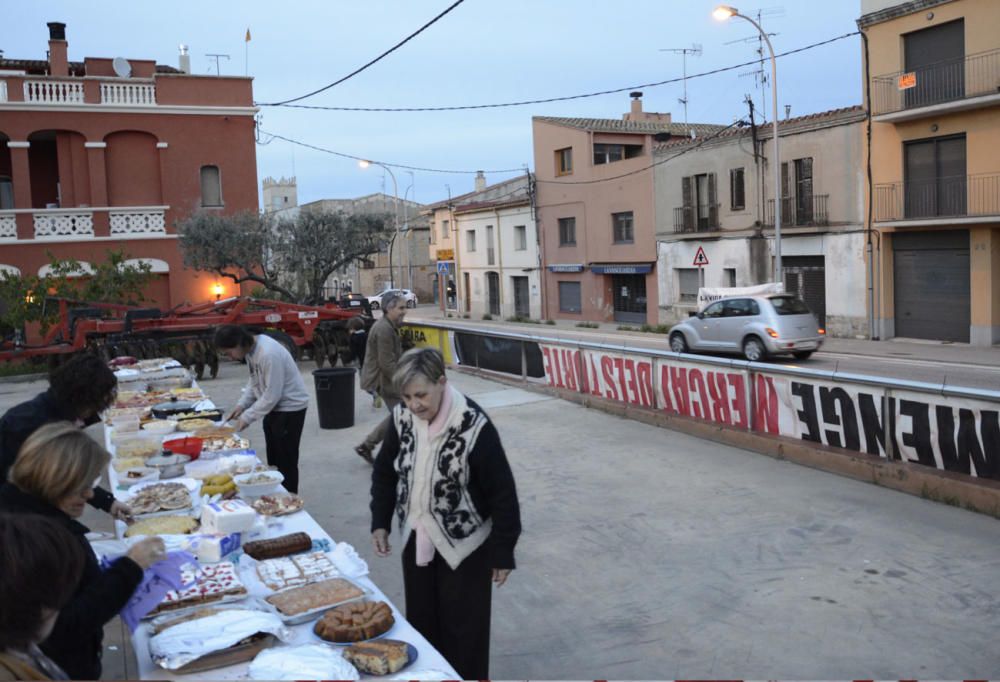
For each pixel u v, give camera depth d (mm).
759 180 27422
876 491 6910
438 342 16438
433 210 52406
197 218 21672
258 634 2764
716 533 6113
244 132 25172
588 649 4410
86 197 23859
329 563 3484
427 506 3344
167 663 2555
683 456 8422
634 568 5531
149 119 24078
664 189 31781
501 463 3338
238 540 3643
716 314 20094
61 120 23203
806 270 26484
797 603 4836
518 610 4949
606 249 35781
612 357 10930
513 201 41938
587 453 8758
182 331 16078
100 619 2525
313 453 9375
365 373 8211
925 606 4703
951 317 22781
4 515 2096
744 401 8703
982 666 4008
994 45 21094
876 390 7164
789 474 7551
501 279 44500
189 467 5074
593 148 36562
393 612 3016
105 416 6918
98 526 7020
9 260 22672
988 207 21469
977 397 6320
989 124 21297
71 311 17328
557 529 6402
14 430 3580
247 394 6477
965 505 6340
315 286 22406
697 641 4434
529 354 13148
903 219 22859
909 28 22938
